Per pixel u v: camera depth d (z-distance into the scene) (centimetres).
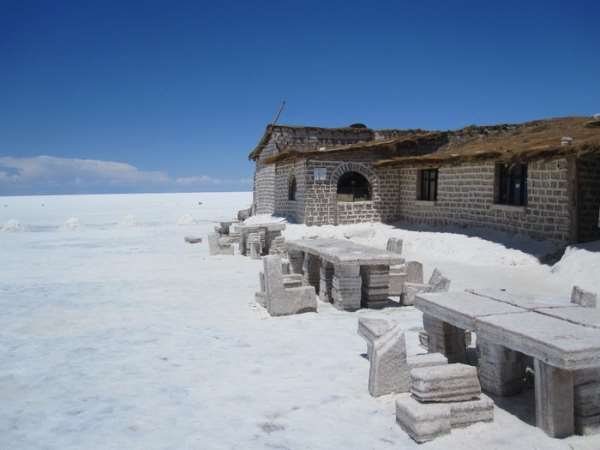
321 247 1061
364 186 2503
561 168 1438
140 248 2091
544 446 412
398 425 465
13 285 1262
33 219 4338
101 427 480
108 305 1020
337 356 672
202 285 1233
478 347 535
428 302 579
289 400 530
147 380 600
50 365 662
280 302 903
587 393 432
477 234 1742
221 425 477
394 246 1100
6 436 466
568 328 454
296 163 2383
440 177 2048
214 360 667
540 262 1388
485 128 2259
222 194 15688
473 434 438
